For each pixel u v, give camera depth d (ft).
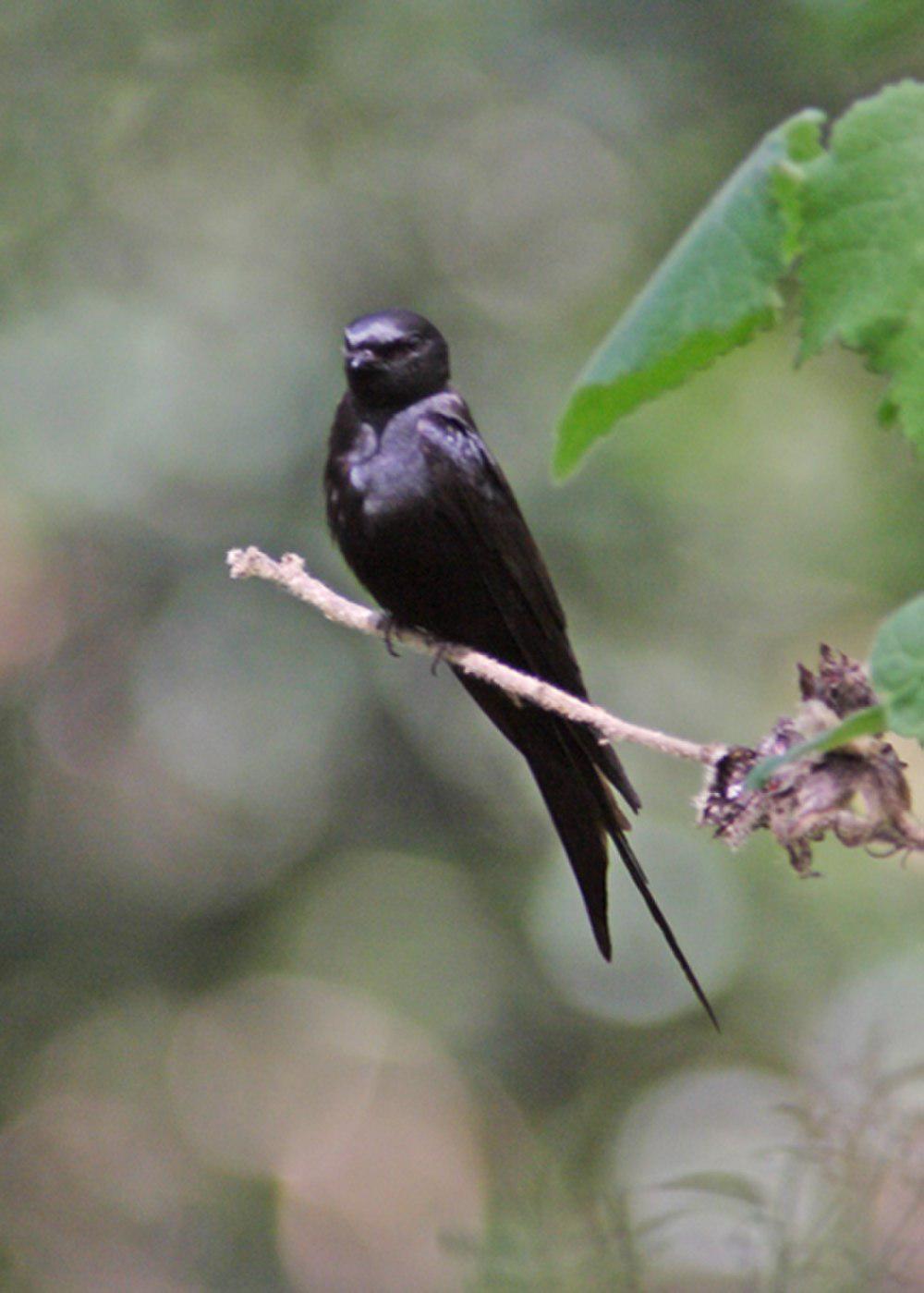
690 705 40.11
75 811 46.80
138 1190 49.93
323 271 43.93
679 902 42.86
